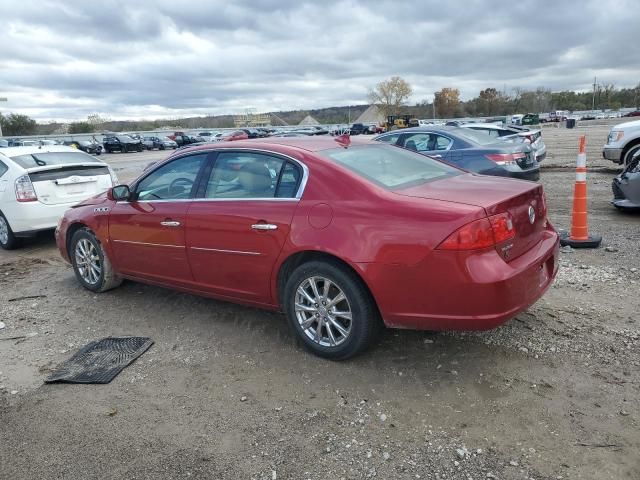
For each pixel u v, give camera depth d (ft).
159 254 15.53
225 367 12.75
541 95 394.52
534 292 11.56
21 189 24.98
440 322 10.91
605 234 22.85
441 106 390.83
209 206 14.14
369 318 11.80
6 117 267.80
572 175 43.98
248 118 387.34
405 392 11.18
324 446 9.71
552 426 9.80
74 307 17.37
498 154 29.60
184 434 10.28
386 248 11.00
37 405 11.57
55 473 9.39
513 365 11.94
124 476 9.23
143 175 16.30
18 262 24.04
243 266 13.46
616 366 11.66
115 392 11.94
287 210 12.54
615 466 8.74
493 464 8.97
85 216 17.90
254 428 10.34
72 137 189.78
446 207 10.82
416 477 8.82
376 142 15.64
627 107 406.82
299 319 12.87
